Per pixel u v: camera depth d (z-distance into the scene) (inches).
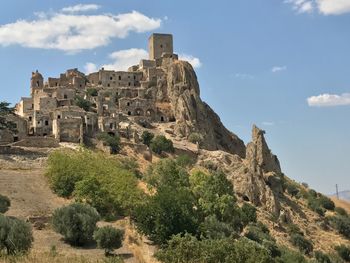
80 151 5467.5
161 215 3961.6
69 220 3540.8
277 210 6973.4
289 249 5718.5
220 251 3373.5
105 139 7057.1
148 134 7864.2
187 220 4047.7
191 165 7578.7
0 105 7263.8
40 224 3774.6
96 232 3412.9
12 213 3978.8
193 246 3344.0
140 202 4355.3
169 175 5718.5
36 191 4606.3
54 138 6491.1
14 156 5570.9
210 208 5118.1
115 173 4825.3
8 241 2984.7
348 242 7175.2
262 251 3582.7
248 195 6963.6
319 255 6122.1
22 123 7199.8
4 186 4579.2
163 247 3693.4
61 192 4601.4
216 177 6141.7
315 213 7815.0
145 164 7032.5
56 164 4845.0
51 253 2984.7
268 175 7667.3
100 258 3161.9
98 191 4392.2
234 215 5393.7
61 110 7367.1
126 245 3639.3
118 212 4384.8
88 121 7352.4
